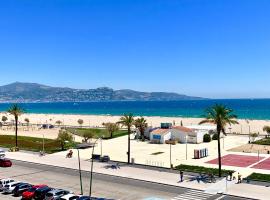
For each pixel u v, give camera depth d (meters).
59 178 71.69
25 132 164.88
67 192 56.97
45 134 155.88
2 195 60.62
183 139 123.06
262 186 63.09
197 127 138.25
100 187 64.12
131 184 66.00
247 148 109.25
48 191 56.94
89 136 124.62
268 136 138.38
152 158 94.88
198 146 114.69
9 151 106.81
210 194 58.56
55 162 88.56
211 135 128.88
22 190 60.22
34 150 107.94
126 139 133.62
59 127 189.00
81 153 102.88
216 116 68.75
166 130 125.88
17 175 74.81
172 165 80.12
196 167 80.62
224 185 63.94
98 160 90.56
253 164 83.81
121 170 78.00
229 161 88.31
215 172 74.94
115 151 106.94
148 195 58.53
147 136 132.88
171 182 66.56
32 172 77.69
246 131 161.50
